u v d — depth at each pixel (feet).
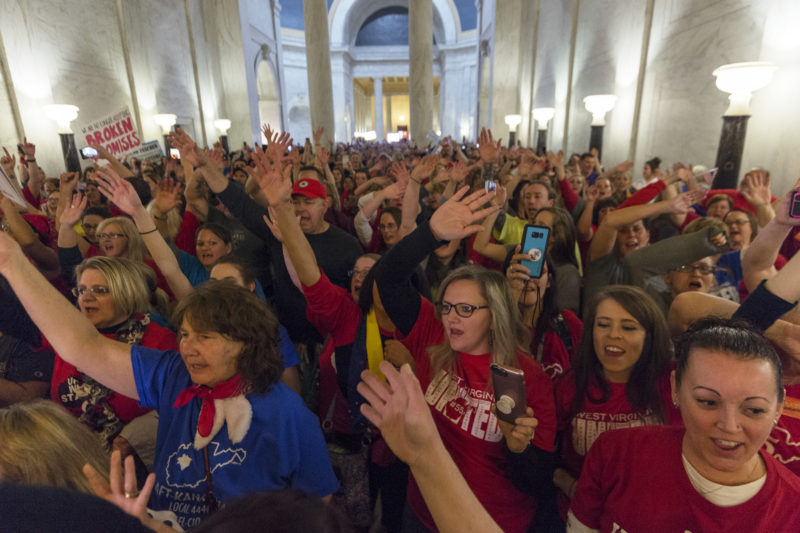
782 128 13.42
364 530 5.38
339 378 5.74
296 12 96.58
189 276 8.52
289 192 5.16
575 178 18.13
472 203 4.28
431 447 2.13
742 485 2.75
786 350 3.87
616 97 26.99
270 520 1.21
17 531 0.97
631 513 3.13
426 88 63.46
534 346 6.07
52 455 3.17
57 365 5.37
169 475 3.82
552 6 41.04
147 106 35.14
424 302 5.51
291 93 99.35
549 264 6.09
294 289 8.24
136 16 33.88
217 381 3.81
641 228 8.09
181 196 12.50
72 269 7.75
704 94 18.43
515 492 4.53
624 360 4.44
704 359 2.71
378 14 124.26
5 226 8.57
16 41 21.81
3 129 20.83
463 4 102.58
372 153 53.47
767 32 14.24
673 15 21.09
